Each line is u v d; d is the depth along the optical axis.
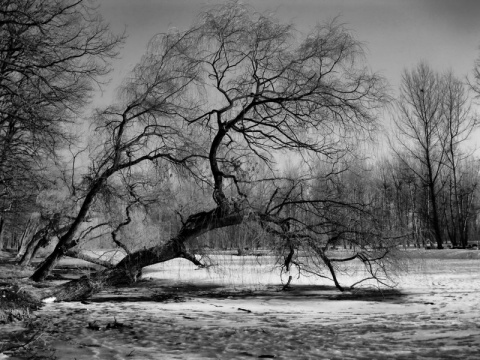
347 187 17.31
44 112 16.16
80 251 19.50
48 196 21.64
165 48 17.47
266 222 16.45
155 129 17.88
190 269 29.25
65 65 16.67
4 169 18.92
